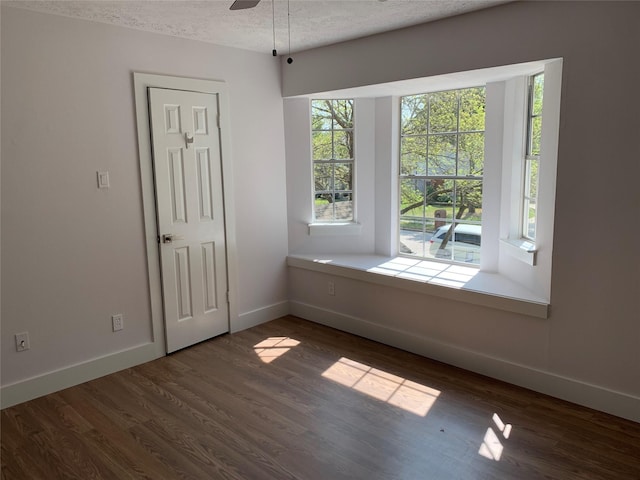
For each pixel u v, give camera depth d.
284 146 4.49
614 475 2.30
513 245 3.50
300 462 2.44
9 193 2.92
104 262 3.38
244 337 4.15
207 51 3.80
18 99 2.90
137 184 3.49
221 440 2.65
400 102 4.36
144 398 3.12
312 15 3.12
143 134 3.48
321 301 4.45
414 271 3.93
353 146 4.56
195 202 3.84
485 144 3.78
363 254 4.62
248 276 4.33
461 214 4.09
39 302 3.10
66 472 2.40
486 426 2.73
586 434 2.64
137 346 3.62
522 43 2.92
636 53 2.51
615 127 2.62
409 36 3.46
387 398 3.07
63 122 3.10
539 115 3.38
